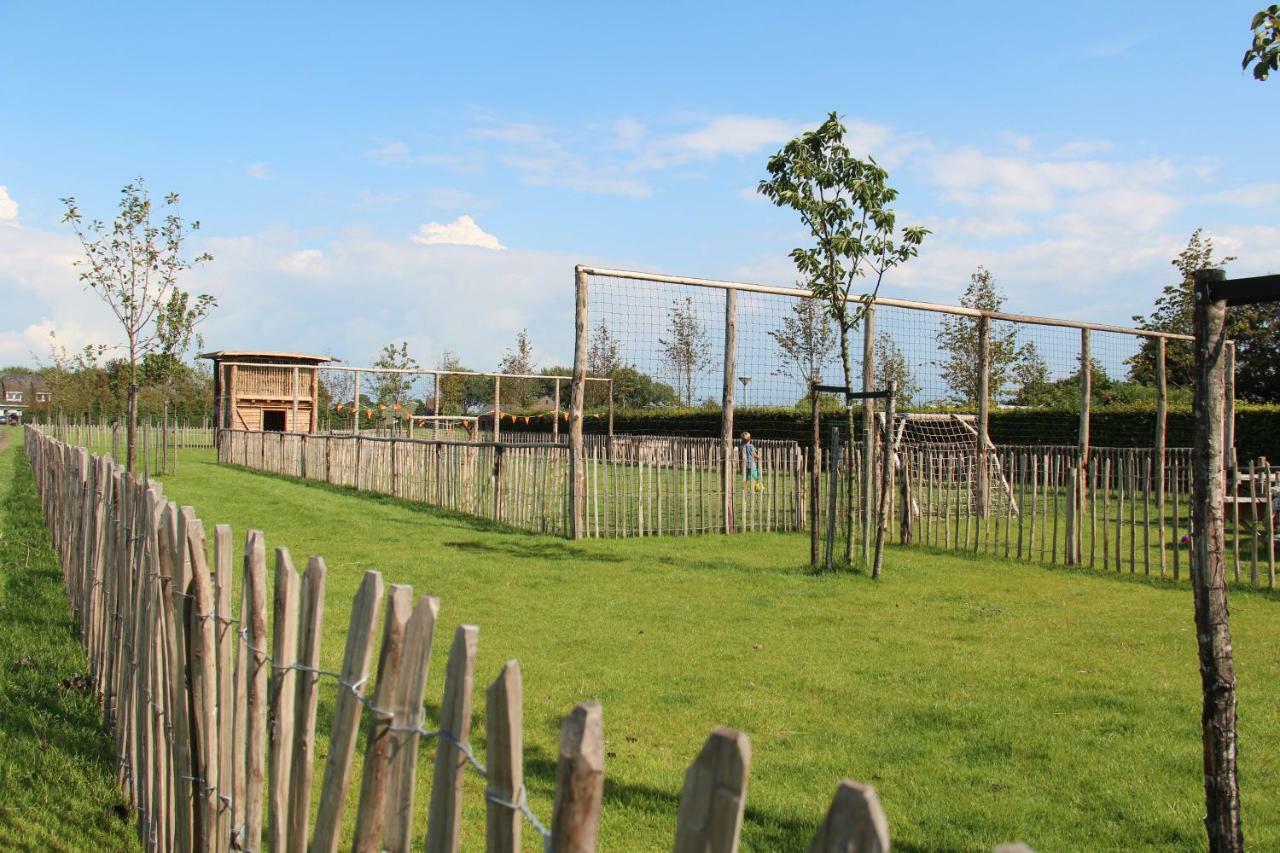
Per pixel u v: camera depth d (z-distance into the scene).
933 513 17.34
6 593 9.38
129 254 19.31
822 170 12.16
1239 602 11.06
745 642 8.36
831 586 11.34
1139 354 31.62
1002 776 5.33
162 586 4.11
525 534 15.66
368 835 2.52
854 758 5.57
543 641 8.25
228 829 3.61
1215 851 3.24
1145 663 7.87
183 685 3.84
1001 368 28.86
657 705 6.47
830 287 12.39
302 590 3.02
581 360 15.16
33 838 4.40
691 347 17.36
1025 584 11.91
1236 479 12.18
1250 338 30.58
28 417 78.56
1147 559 12.70
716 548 14.54
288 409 39.56
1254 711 6.63
